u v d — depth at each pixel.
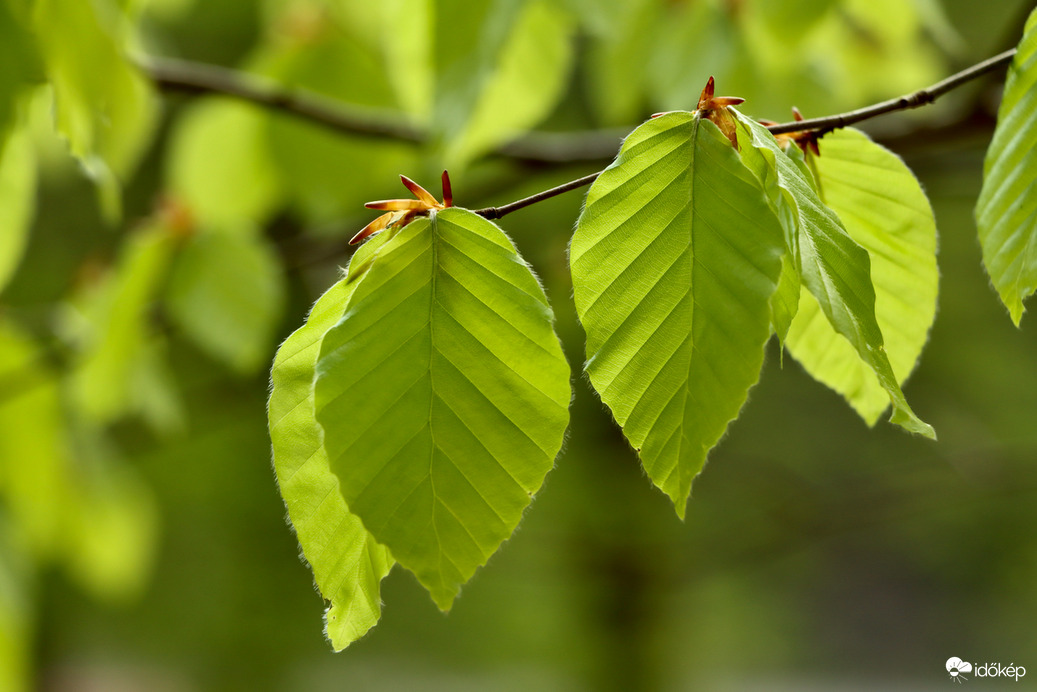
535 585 3.67
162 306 1.29
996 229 0.65
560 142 1.20
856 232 0.67
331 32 1.25
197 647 4.02
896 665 6.11
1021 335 2.97
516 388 0.64
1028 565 4.48
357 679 4.91
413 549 0.63
